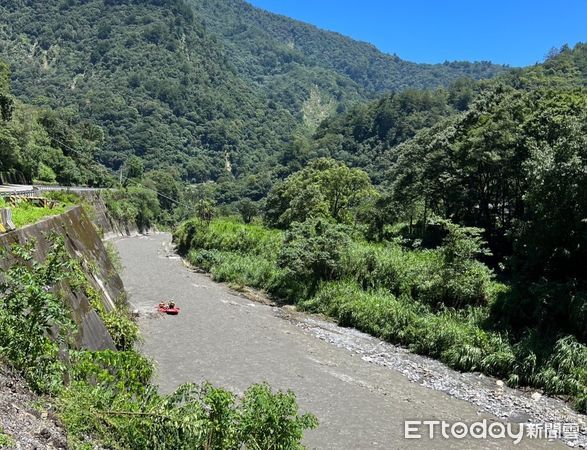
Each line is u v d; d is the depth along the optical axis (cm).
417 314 2322
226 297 3002
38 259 1252
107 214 6919
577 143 2116
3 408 615
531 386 1745
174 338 2055
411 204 4478
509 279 2567
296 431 767
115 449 683
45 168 6806
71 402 720
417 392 1647
